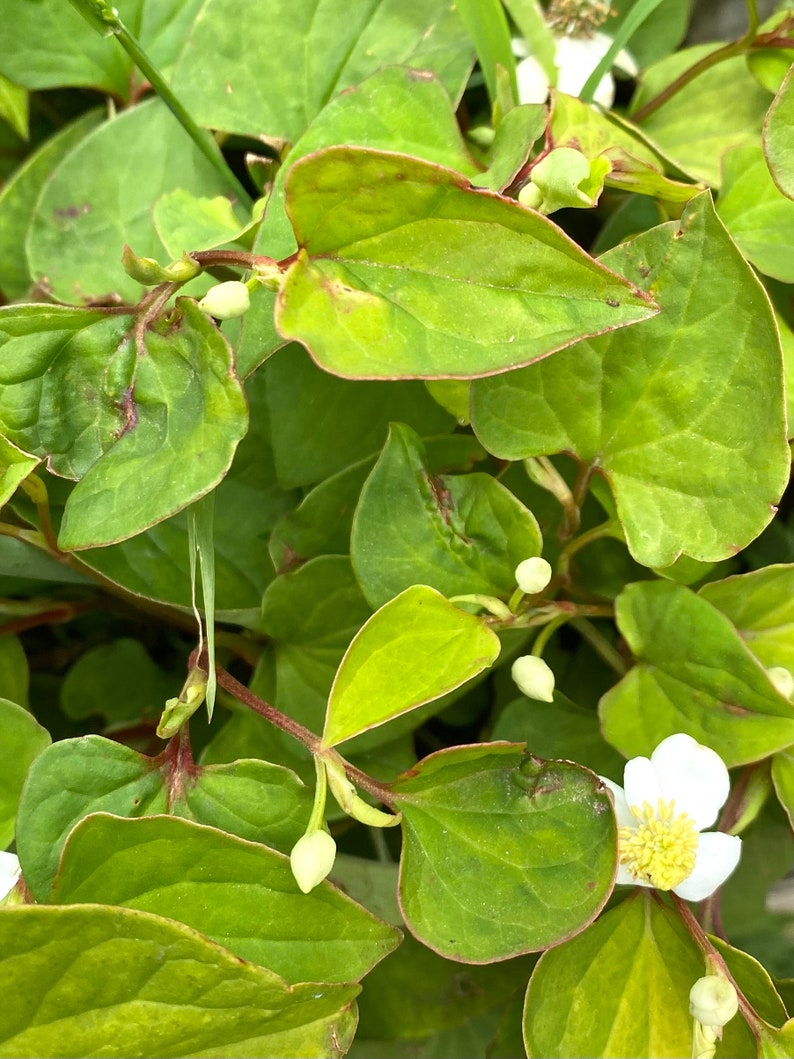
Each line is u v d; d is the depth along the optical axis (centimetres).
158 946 20
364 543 24
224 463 20
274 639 27
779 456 22
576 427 24
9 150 33
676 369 23
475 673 22
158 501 21
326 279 20
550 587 26
